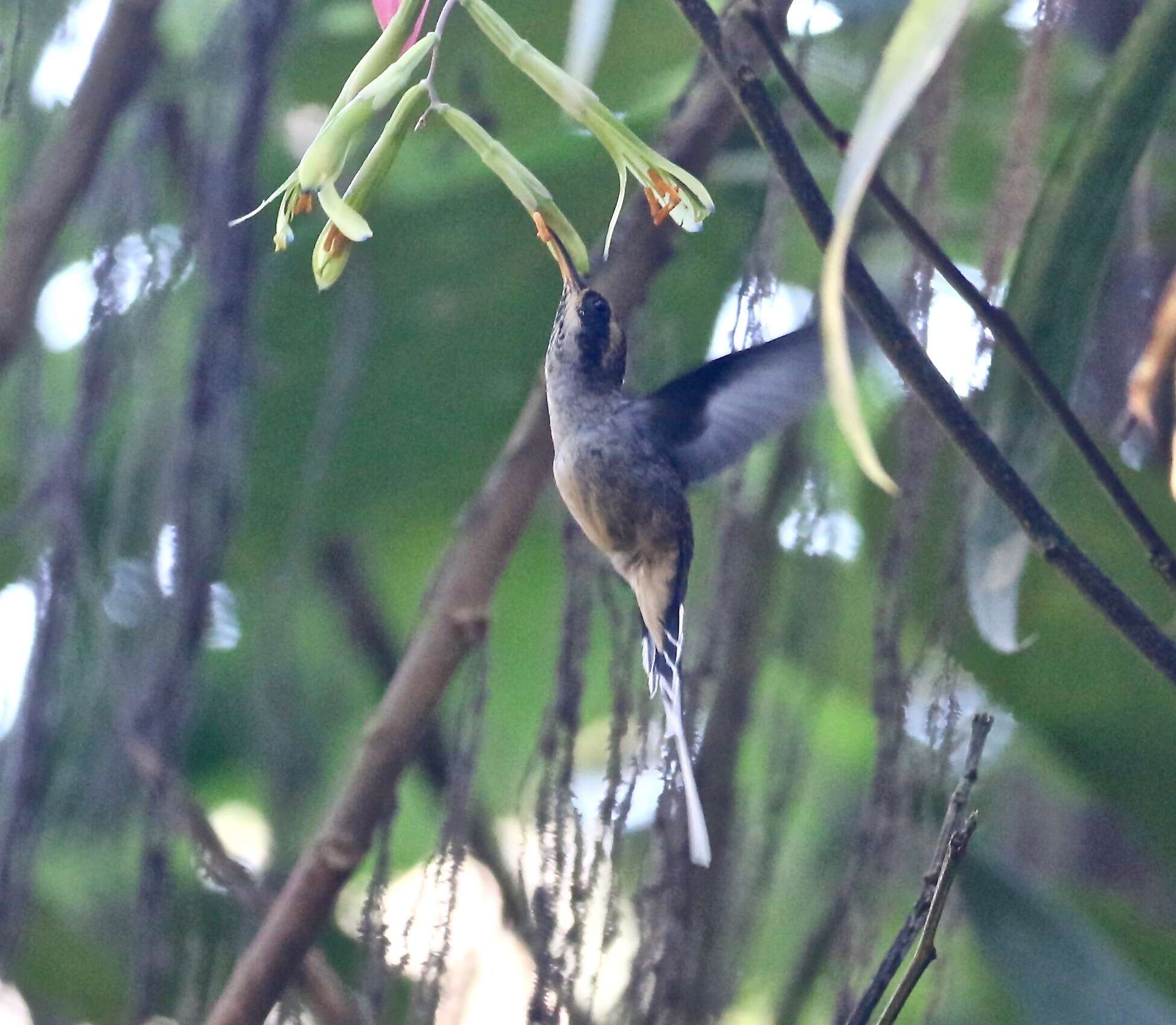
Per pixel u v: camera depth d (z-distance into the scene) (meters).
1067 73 6.15
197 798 7.93
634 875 5.64
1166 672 3.57
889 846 4.95
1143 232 5.93
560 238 3.83
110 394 6.01
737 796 5.67
